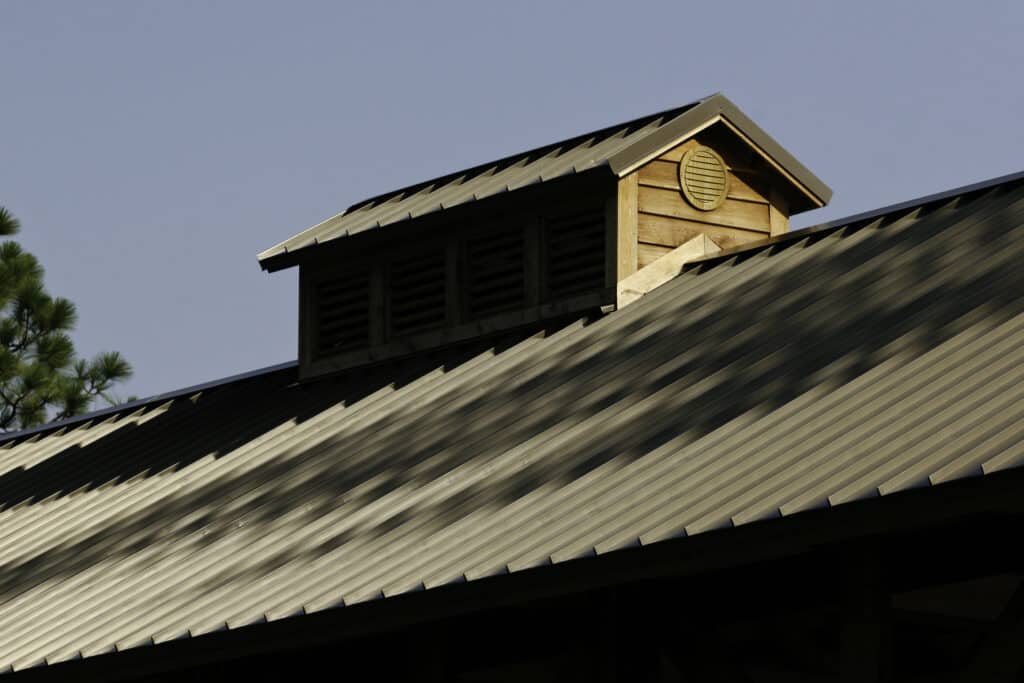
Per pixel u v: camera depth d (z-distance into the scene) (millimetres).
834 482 23188
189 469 42719
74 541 40281
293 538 33469
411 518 31453
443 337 43750
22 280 86062
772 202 44094
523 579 25562
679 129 42250
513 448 33219
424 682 28406
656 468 27969
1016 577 28594
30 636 34000
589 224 42062
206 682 32750
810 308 33938
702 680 25625
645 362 35469
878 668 22797
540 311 41875
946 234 34594
